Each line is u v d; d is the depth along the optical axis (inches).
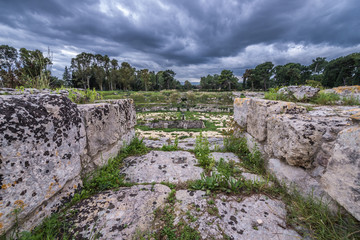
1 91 92.7
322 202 64.0
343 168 52.2
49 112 61.8
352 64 1617.9
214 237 54.5
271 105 108.0
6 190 45.2
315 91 133.0
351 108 93.3
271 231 57.0
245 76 2768.2
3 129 45.2
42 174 56.7
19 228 49.4
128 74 2687.0
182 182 92.1
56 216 60.6
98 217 62.1
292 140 76.8
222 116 1013.8
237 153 141.3
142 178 96.3
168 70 3346.5
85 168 87.7
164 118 933.2
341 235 50.6
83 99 129.1
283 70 2325.3
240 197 76.4
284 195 77.5
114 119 118.8
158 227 58.8
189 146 170.1
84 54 2650.1
